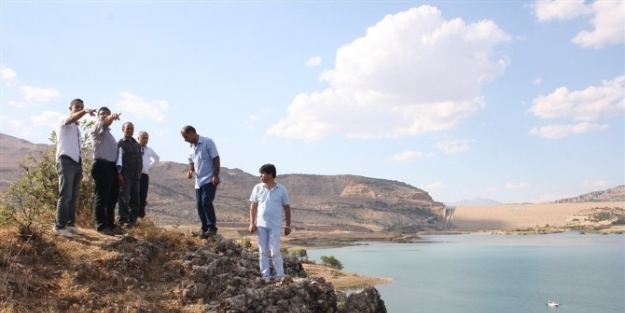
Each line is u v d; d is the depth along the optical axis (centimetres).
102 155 1148
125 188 1262
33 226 1041
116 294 912
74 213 1144
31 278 866
